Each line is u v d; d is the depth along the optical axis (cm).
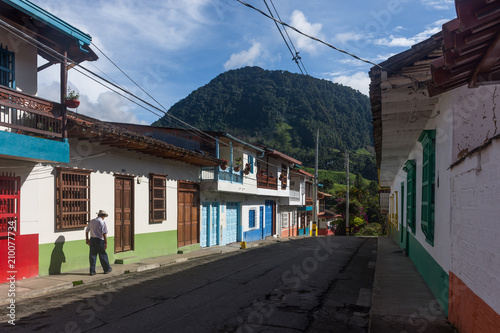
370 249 1836
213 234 1947
